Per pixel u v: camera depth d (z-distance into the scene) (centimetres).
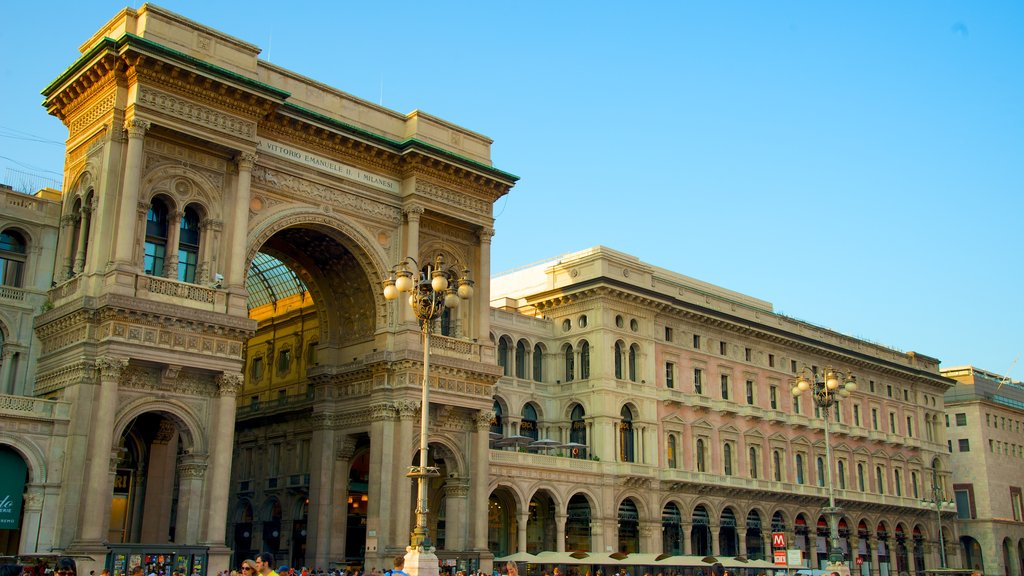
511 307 8744
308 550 5894
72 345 4631
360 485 6975
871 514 10344
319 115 5556
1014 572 12200
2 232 5028
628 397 8038
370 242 5822
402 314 5797
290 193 5525
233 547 7550
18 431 4403
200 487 4784
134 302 4566
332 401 6094
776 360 9825
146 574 4403
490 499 7338
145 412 4750
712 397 8919
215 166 5134
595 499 7562
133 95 4781
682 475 8212
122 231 4644
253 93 5128
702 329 9044
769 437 9388
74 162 5134
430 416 5797
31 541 4344
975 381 13475
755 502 8919
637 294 8206
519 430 7869
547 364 8288
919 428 11662
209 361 4825
